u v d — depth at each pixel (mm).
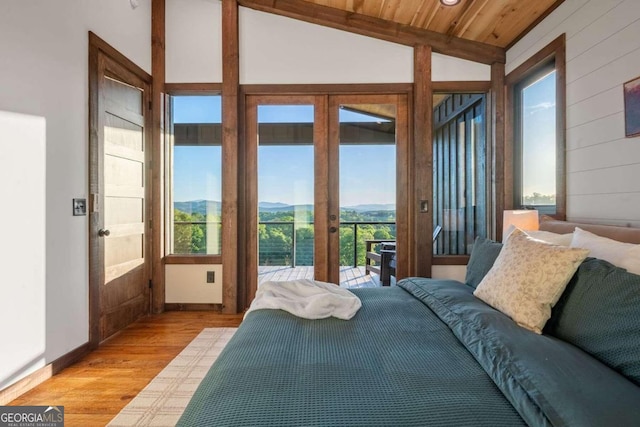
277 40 3303
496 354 1004
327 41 3309
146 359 2229
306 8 3188
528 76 2943
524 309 1240
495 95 3223
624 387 840
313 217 3365
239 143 3295
